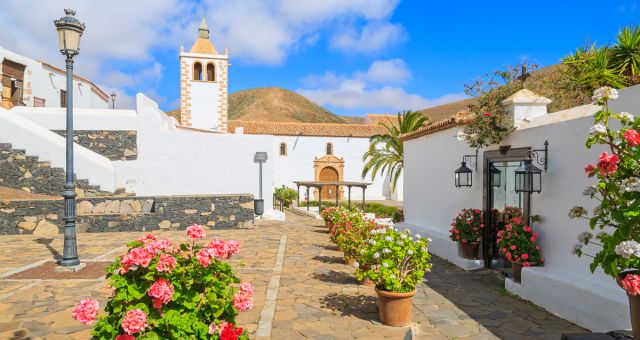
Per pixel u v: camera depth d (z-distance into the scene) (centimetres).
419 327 526
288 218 1945
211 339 314
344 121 13962
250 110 13400
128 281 308
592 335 371
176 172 1720
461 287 719
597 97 378
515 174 693
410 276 527
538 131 674
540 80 915
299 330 502
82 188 1541
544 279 600
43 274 749
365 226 859
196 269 322
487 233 850
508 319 559
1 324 506
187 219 1377
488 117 757
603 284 534
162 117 1923
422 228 1130
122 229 1321
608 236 354
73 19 771
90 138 1736
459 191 962
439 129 1029
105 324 307
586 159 564
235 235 1281
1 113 1513
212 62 3080
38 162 1516
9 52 2153
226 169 1742
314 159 4028
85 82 2892
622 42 835
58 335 474
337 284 712
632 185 333
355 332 498
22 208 1245
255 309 575
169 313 303
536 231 679
